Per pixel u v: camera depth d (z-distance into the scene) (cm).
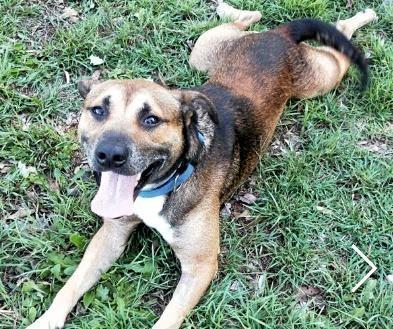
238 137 79
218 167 74
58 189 85
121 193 66
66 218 82
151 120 64
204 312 74
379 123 96
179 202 70
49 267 76
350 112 97
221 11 106
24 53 98
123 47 101
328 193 88
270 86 85
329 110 97
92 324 72
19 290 75
